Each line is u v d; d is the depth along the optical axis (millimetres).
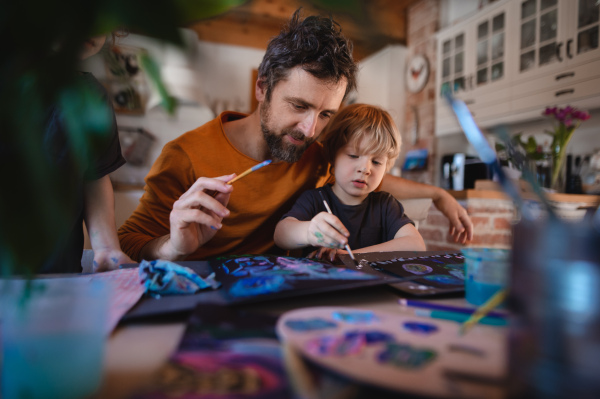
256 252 1086
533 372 195
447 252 736
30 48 178
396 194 1285
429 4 3416
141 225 1011
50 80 183
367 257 684
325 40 872
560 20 2402
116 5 168
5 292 248
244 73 3424
